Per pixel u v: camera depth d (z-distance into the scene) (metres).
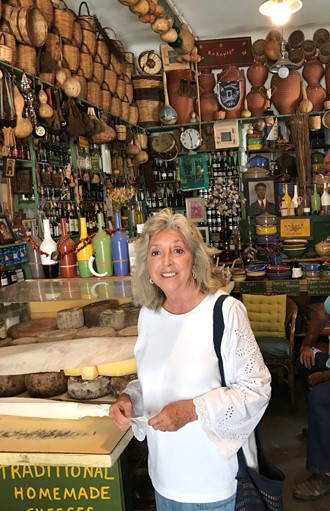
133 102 6.06
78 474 1.61
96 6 5.20
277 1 4.16
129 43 6.17
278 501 1.33
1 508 1.68
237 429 1.26
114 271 2.57
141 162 6.04
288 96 5.88
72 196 4.38
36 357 1.80
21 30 3.31
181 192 6.51
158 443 1.38
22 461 1.41
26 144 3.58
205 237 6.28
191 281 1.38
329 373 2.64
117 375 1.75
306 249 4.70
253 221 5.05
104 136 4.64
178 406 1.24
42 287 2.43
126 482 1.67
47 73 3.73
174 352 1.35
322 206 4.82
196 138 6.05
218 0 5.22
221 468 1.32
